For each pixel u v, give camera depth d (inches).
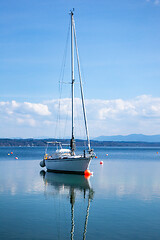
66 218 744.3
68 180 1384.1
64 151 1708.9
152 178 1469.0
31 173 1679.4
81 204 890.7
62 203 903.7
